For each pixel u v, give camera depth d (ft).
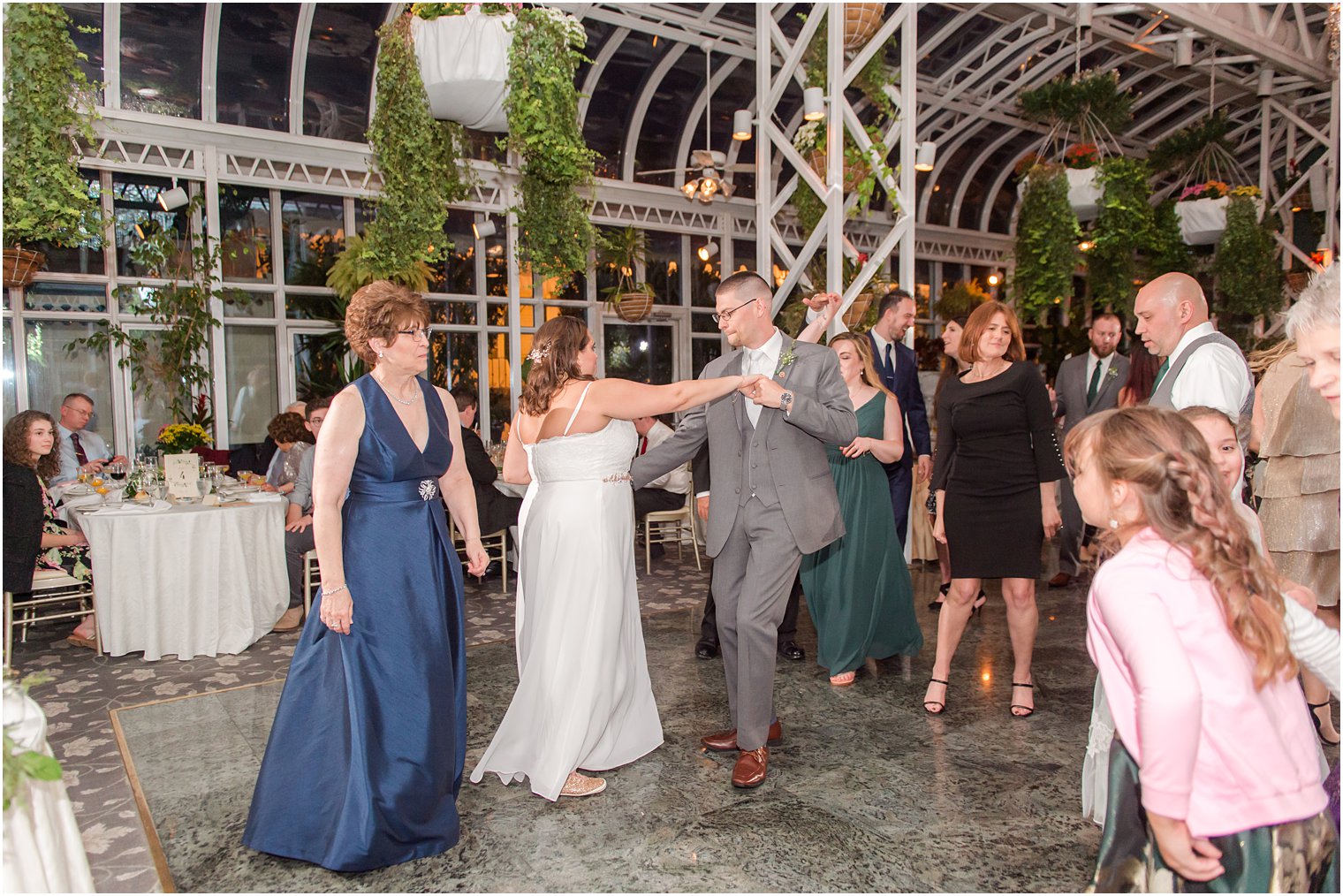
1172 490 4.76
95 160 23.20
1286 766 4.57
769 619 9.12
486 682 12.88
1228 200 30.58
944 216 42.55
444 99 17.11
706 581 20.16
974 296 39.63
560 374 9.02
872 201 38.65
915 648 13.38
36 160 16.46
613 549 9.13
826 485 9.37
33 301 23.36
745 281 9.57
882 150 19.42
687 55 30.37
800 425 8.75
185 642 14.49
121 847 8.17
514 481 10.01
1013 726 10.80
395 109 19.52
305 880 7.52
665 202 33.55
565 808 8.80
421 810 7.75
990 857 7.71
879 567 12.81
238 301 25.08
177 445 18.71
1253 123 40.68
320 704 7.76
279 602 15.89
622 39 27.91
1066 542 18.92
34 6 16.08
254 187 26.04
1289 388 10.02
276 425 19.40
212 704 12.19
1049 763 9.68
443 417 8.56
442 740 7.96
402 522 7.98
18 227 16.83
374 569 7.79
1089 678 12.62
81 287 23.98
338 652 7.77
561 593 9.00
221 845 8.16
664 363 34.94
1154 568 4.69
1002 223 44.80
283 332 26.84
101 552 14.39
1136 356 14.92
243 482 19.36
